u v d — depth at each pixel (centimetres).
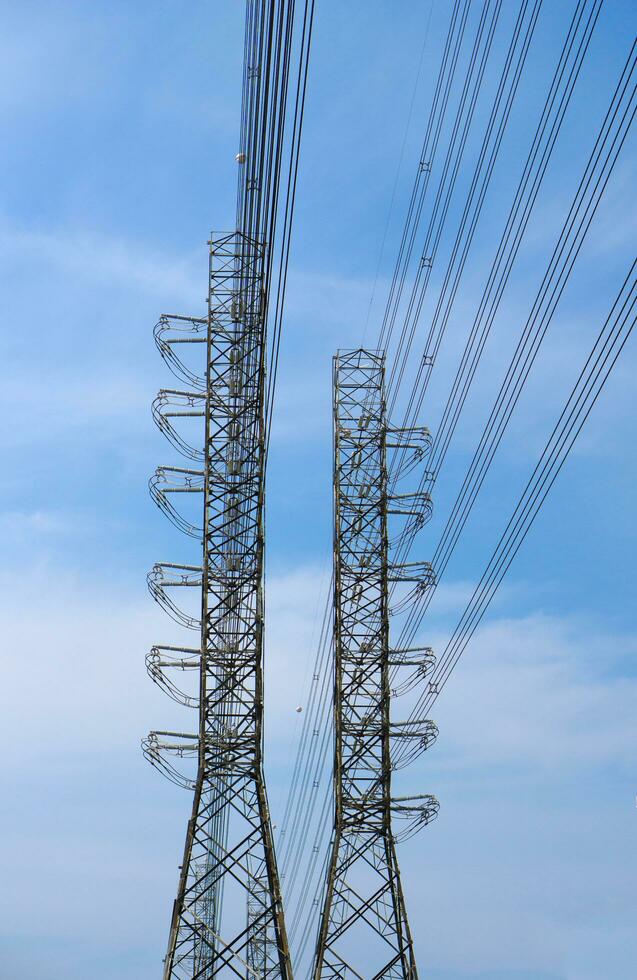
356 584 7450
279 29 3869
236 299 6306
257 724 5938
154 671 5966
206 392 6291
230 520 6169
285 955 5606
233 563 6131
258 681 5994
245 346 6272
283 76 3947
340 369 7838
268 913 5712
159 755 5869
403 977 6625
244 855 5762
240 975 5591
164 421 6253
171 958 5556
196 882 5694
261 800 5847
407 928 6725
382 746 7131
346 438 7694
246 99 4472
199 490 6216
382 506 7562
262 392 6225
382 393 7788
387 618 7375
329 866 6900
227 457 6253
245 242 6022
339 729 7156
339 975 6656
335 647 7325
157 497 6144
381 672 7294
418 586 7356
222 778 5875
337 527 7544
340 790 7038
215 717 5947
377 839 6969
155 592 6044
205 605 6084
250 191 5031
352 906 6781
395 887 6825
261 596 6097
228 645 6038
